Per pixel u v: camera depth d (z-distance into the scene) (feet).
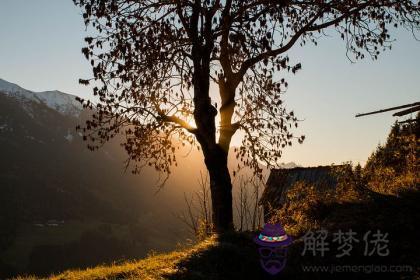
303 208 48.60
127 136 46.85
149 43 43.27
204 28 45.37
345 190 51.80
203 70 45.47
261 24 42.83
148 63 43.11
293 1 46.14
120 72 42.93
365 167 60.08
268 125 46.39
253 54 44.45
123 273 35.27
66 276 39.14
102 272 37.35
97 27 43.65
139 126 45.62
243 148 47.11
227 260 32.30
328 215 44.73
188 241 47.16
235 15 43.83
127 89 43.68
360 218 38.14
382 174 54.39
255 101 47.44
